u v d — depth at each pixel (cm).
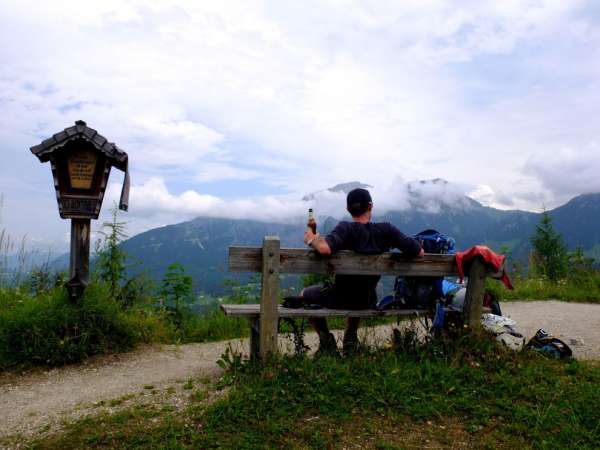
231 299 901
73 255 661
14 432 399
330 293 536
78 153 662
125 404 452
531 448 358
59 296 668
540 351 545
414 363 492
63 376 566
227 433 371
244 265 484
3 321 616
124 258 823
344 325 877
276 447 354
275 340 485
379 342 615
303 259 496
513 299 1198
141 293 833
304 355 495
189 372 571
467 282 549
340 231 504
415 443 365
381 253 520
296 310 505
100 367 602
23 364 584
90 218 666
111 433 379
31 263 822
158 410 425
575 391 441
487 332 540
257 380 446
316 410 404
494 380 456
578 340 682
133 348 682
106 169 670
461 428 387
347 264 509
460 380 454
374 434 375
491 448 359
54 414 437
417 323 807
